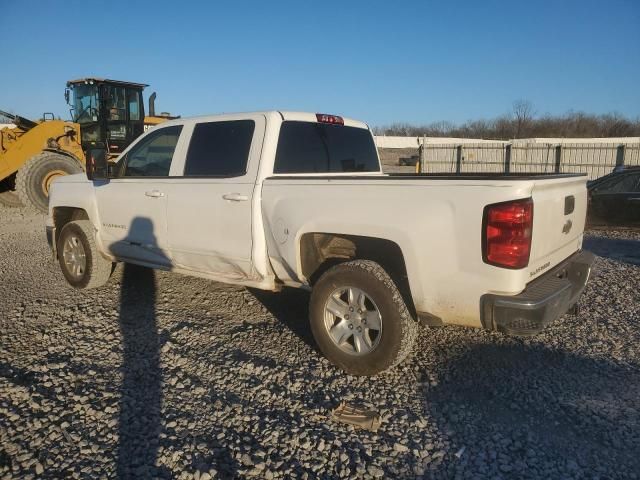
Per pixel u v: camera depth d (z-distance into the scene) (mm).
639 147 21781
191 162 5102
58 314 5348
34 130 14148
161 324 5043
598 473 2869
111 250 5902
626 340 4641
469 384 3875
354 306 3945
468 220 3383
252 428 3307
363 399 3652
